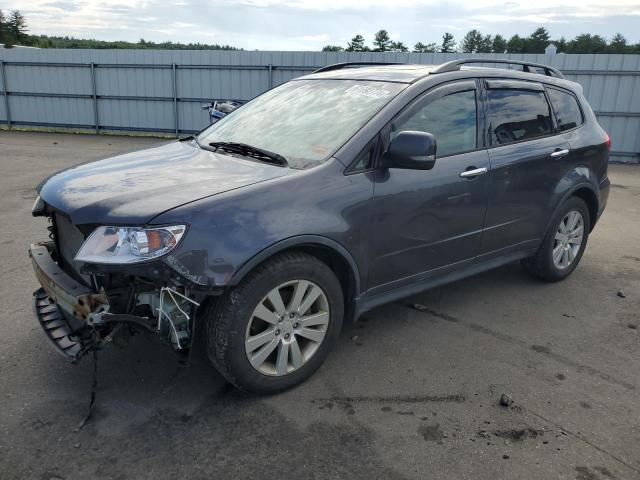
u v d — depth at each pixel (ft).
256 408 9.66
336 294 10.35
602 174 16.48
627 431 9.33
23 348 11.39
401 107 11.12
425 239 11.68
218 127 13.51
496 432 9.21
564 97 15.58
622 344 12.52
